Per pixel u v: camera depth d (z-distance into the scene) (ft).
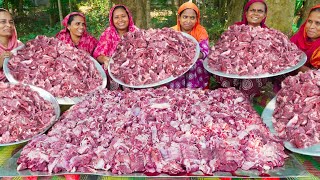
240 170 7.06
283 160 7.41
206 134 7.86
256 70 10.83
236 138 7.77
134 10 21.56
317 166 8.13
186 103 9.13
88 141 7.71
